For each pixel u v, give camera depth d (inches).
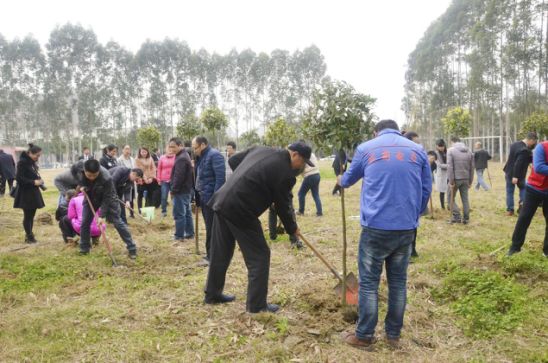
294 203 443.8
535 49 1264.8
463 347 120.6
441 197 359.9
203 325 137.2
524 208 199.2
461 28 1755.7
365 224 116.7
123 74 2358.5
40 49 2279.8
